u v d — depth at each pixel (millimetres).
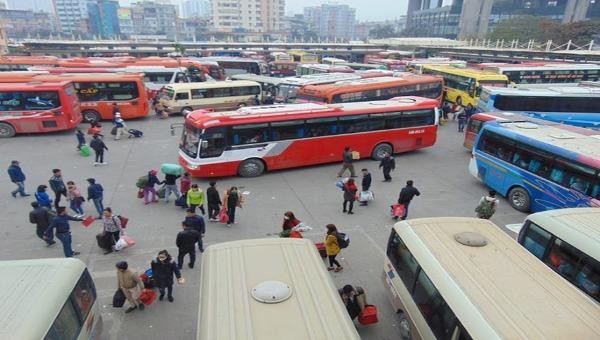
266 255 6336
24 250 10812
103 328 7977
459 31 152375
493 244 7148
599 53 56062
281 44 94938
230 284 5641
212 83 29984
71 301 6148
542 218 8531
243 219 12922
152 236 11633
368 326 8195
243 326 4898
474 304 5629
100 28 188250
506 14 139875
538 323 5266
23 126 21719
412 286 7262
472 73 32062
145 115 27484
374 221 12938
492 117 18734
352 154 16281
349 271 10109
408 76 29625
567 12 130375
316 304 5316
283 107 17562
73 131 23594
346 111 17688
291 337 4754
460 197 15133
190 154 15742
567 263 7781
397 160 19609
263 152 16531
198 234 9609
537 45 78625
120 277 8000
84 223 10766
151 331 7949
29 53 75125
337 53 94562
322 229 12344
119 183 15758
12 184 15516
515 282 6109
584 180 11664
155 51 83062
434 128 19984
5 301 5539
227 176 16750
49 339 5293
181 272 9859
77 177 16375
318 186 15914
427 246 7066
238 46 91438
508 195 14484
